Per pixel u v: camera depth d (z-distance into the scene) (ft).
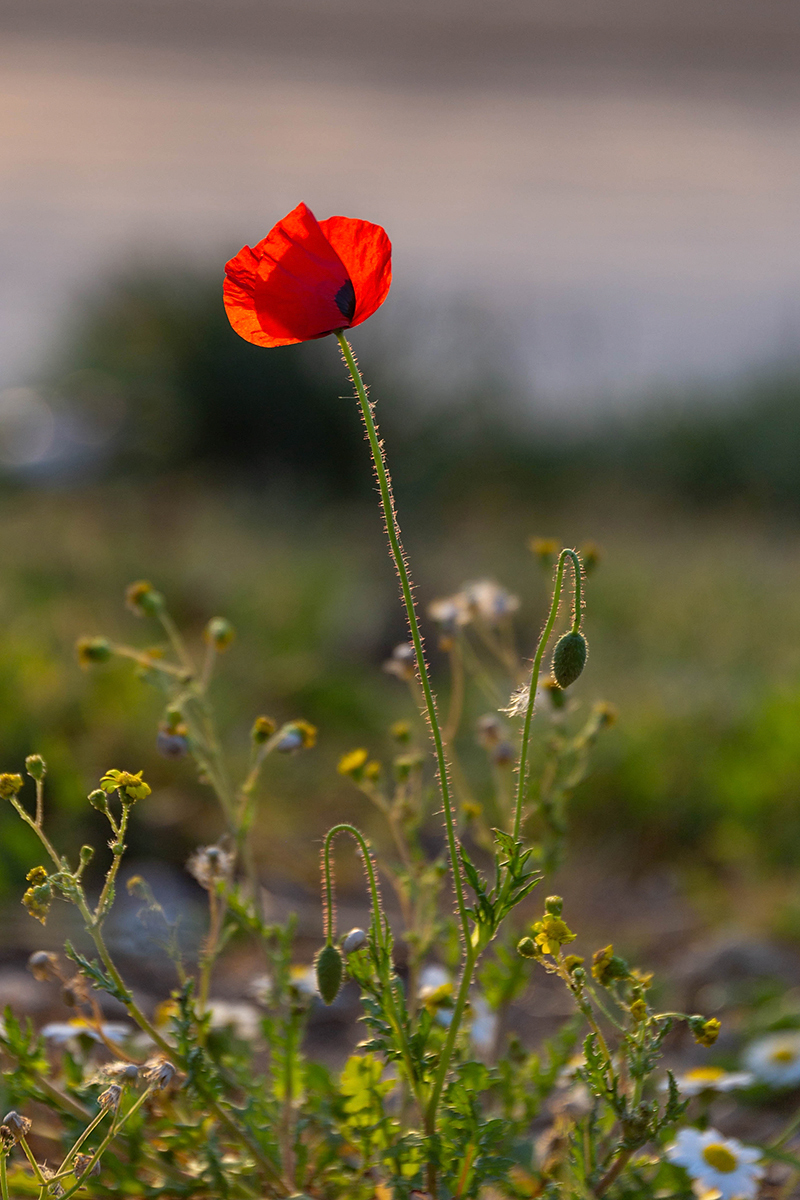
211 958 8.07
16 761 14.74
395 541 6.12
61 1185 6.93
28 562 23.86
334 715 18.92
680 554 29.96
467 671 21.59
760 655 22.31
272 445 36.55
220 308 37.96
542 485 37.17
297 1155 7.43
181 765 15.69
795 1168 9.09
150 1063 6.70
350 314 6.16
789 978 12.87
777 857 15.80
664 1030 6.58
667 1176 7.82
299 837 15.66
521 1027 11.82
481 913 6.38
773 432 38.99
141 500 32.45
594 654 22.00
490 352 39.93
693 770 17.13
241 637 21.42
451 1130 6.77
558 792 9.21
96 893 13.51
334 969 6.47
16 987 11.28
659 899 15.19
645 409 41.63
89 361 39.32
